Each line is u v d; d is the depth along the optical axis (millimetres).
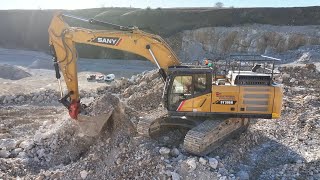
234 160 10414
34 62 47719
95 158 10297
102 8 68188
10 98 20406
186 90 10477
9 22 73188
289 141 11953
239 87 10266
